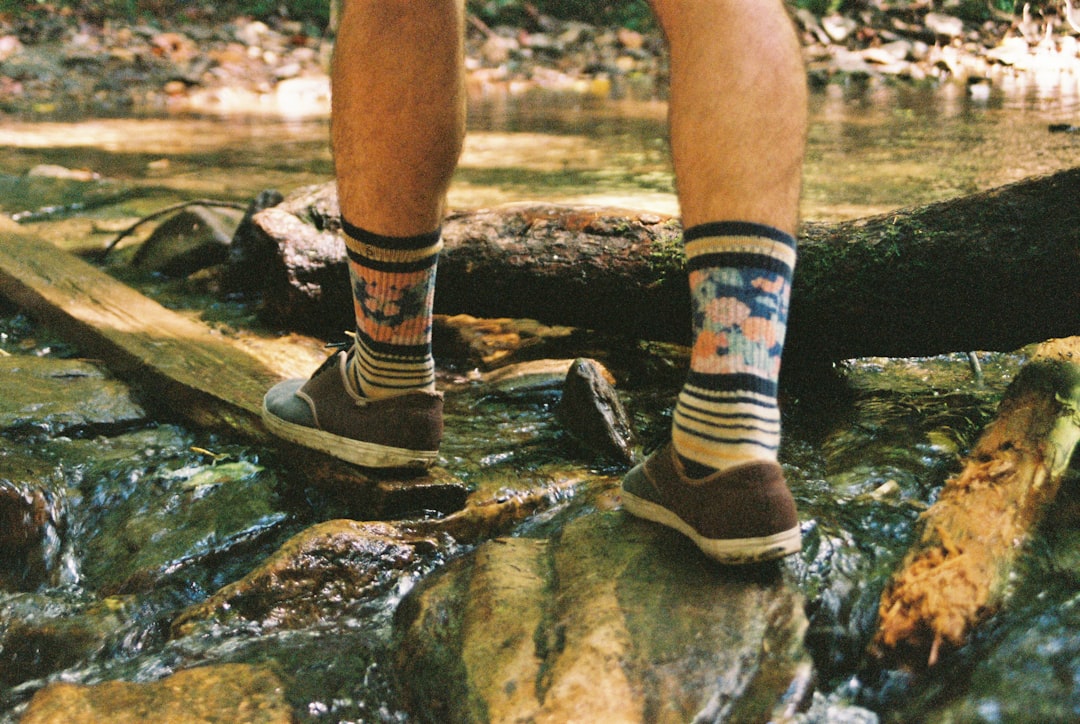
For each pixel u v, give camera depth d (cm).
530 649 132
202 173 474
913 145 495
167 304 290
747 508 135
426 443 176
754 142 128
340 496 181
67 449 199
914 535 153
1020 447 162
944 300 202
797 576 148
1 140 578
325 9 1060
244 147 556
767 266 130
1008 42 947
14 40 887
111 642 151
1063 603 134
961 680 125
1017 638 128
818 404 219
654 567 144
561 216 246
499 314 253
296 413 182
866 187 395
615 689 123
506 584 146
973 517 148
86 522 181
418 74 146
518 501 180
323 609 157
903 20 1010
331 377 180
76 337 250
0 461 185
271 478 190
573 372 204
